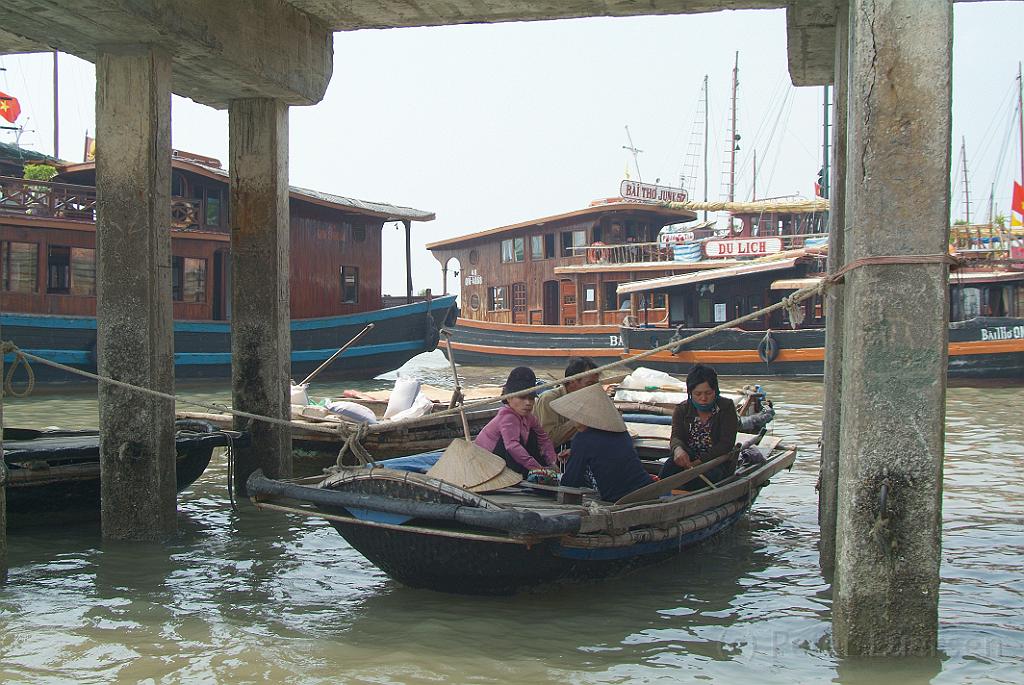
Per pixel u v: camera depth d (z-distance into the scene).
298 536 8.63
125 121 8.15
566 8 9.50
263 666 5.53
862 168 5.27
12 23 7.69
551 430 8.46
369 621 6.35
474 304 37.16
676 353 26.77
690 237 36.75
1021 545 8.38
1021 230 33.84
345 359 26.86
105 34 7.93
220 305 24.69
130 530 8.27
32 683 5.27
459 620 6.39
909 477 5.27
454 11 9.66
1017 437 15.05
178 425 10.00
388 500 6.38
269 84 9.55
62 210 21.89
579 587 7.07
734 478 8.36
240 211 10.20
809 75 10.16
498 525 5.94
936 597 5.29
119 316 8.16
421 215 29.14
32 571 7.48
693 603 6.81
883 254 5.25
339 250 26.55
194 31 8.20
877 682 5.21
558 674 5.45
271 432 10.16
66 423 17.11
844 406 5.43
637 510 6.73
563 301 33.50
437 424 11.61
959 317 24.91
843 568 5.39
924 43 5.19
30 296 21.09
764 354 25.52
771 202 33.75
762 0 9.03
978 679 5.22
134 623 6.27
